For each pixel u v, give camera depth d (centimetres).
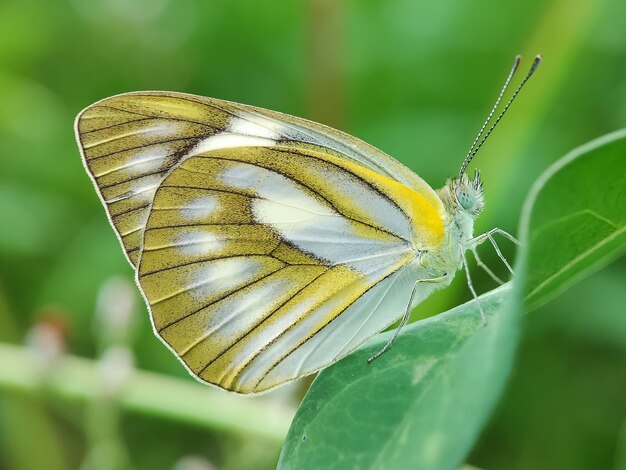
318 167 20
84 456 24
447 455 16
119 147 20
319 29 23
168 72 27
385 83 26
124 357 21
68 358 21
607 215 17
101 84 27
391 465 17
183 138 20
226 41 27
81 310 24
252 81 26
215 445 23
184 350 20
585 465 23
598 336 23
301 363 20
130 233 20
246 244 20
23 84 26
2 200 25
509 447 23
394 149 24
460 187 20
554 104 25
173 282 20
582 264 17
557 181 16
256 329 20
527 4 25
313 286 20
